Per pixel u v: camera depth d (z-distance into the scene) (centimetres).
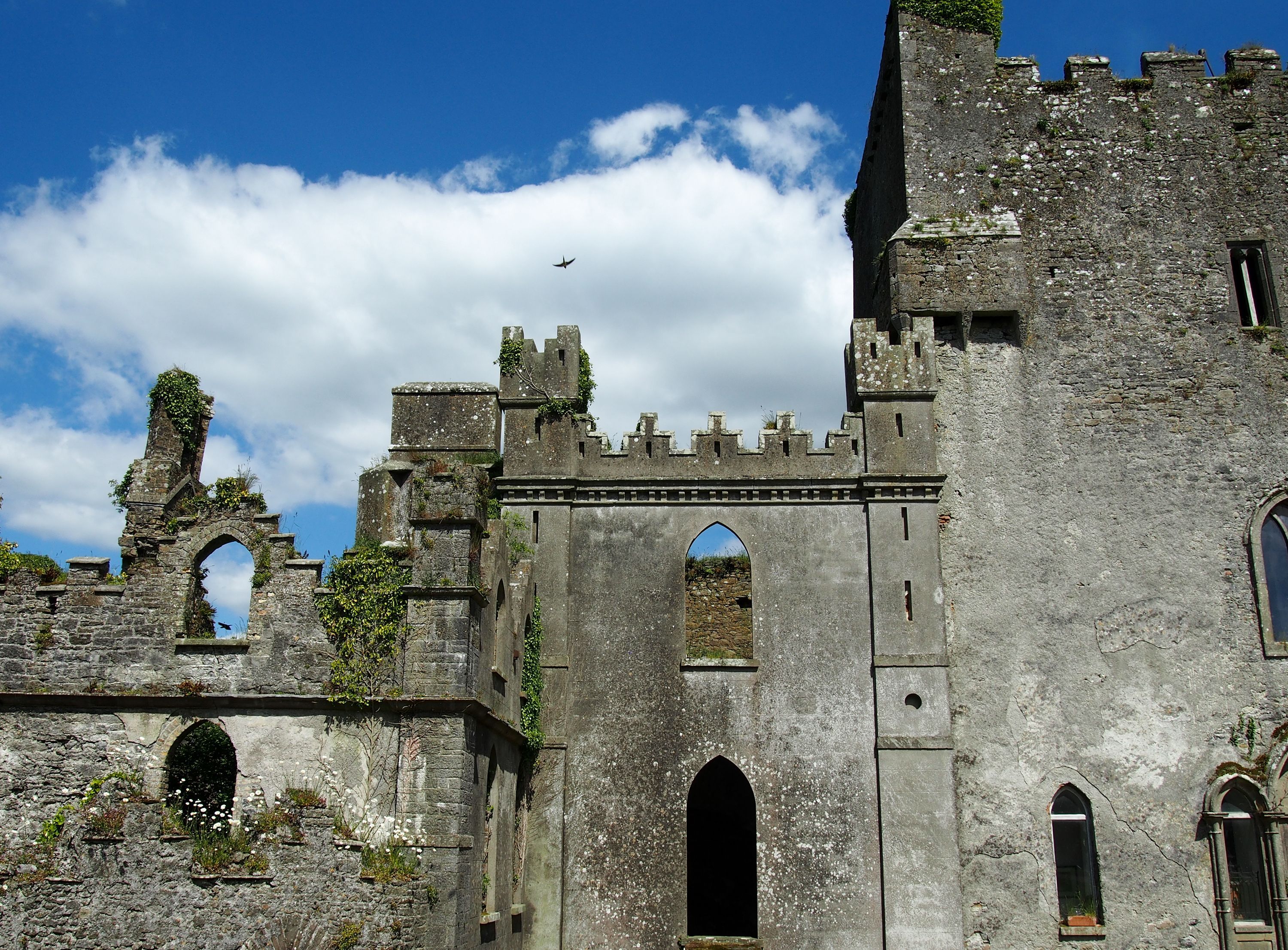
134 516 2180
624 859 2103
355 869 1591
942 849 2078
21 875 1622
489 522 2008
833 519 2302
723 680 2203
